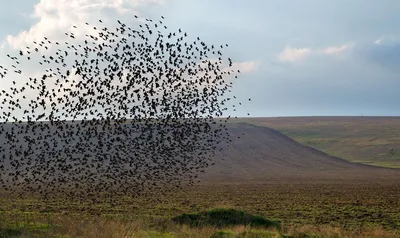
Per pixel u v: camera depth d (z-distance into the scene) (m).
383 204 45.22
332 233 22.23
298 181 82.75
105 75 27.98
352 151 138.88
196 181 79.81
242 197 51.84
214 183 77.00
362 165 117.75
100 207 39.59
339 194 56.62
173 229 22.05
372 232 23.89
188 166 98.88
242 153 123.25
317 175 97.19
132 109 29.88
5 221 22.94
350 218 34.53
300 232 22.05
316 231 22.77
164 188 56.75
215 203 43.66
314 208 41.03
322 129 176.00
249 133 143.75
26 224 22.53
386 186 70.19
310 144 148.25
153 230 21.52
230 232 20.70
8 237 18.52
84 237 18.31
